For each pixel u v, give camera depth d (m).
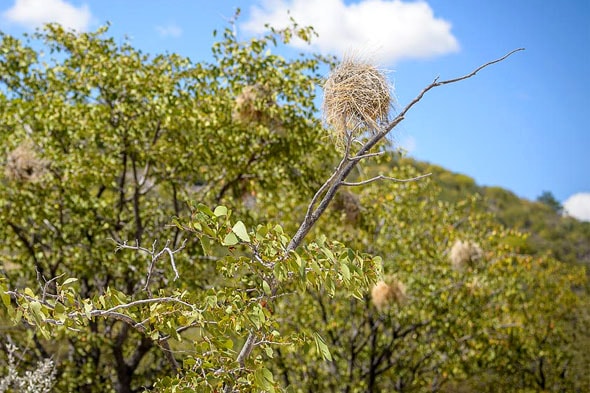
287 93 6.83
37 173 6.55
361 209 7.70
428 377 9.37
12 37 7.65
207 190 7.43
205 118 6.65
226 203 7.32
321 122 2.76
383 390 9.00
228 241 2.25
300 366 8.48
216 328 2.46
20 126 6.96
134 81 6.66
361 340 9.25
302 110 6.92
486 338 8.92
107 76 6.65
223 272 2.46
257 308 2.41
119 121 6.78
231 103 6.68
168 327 2.53
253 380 2.53
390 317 8.70
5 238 7.10
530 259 9.85
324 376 8.66
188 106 6.66
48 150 6.89
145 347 6.93
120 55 7.17
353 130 2.54
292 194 7.60
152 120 6.92
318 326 8.55
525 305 10.59
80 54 7.26
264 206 7.91
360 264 2.42
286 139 6.99
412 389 9.05
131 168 7.61
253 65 6.80
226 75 6.91
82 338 6.42
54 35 7.48
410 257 8.76
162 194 7.93
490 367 9.85
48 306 2.35
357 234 8.53
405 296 7.28
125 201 7.26
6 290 2.19
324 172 7.38
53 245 6.93
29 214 6.79
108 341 6.45
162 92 6.67
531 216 42.91
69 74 7.16
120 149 6.86
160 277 6.59
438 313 8.62
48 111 6.74
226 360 2.52
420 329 8.91
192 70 6.94
